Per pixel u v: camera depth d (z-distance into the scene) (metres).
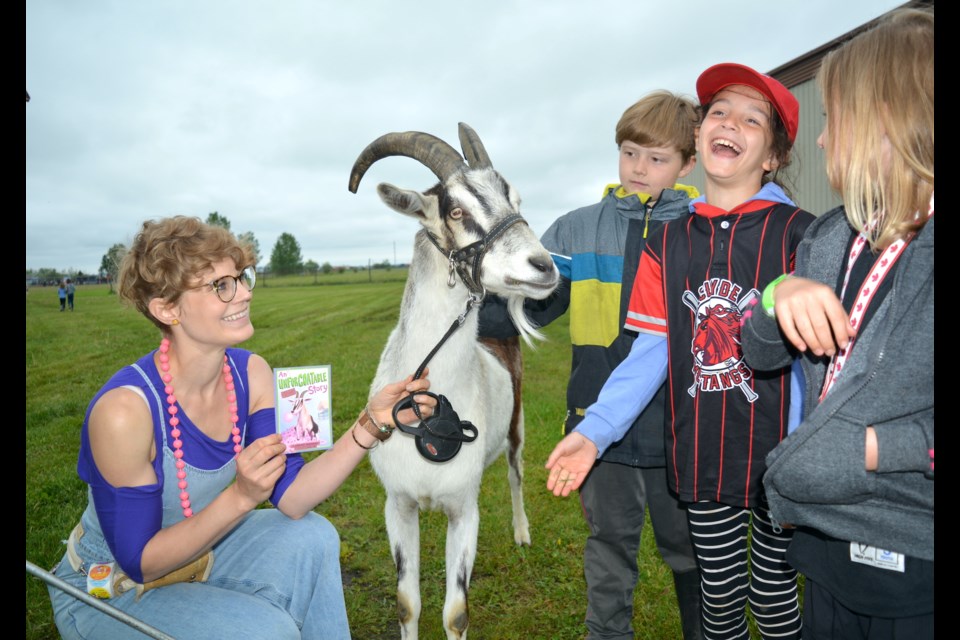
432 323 2.75
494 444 3.56
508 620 3.28
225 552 2.24
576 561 3.86
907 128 1.24
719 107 2.36
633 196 2.79
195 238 1.94
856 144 1.33
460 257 2.67
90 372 10.84
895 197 1.29
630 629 2.81
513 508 4.16
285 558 2.19
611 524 2.73
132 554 1.91
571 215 3.03
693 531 2.30
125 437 1.91
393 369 2.87
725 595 2.26
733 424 2.13
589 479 2.76
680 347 2.23
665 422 2.31
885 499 1.32
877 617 1.37
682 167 3.01
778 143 2.46
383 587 3.65
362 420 2.29
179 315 1.98
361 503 4.71
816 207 15.06
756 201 2.23
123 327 18.19
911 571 1.31
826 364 1.57
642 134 2.80
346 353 11.88
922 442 1.23
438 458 2.43
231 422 2.26
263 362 2.44
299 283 64.88
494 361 3.69
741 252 2.16
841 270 1.55
